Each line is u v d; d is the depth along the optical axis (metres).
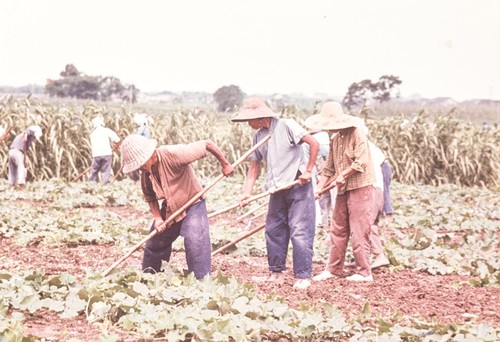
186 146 9.69
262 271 11.57
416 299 10.27
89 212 15.83
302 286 10.59
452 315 9.64
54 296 9.34
